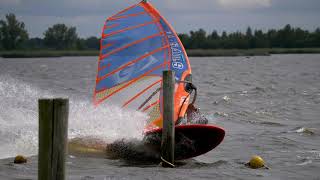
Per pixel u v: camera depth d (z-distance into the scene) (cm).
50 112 2470
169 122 3934
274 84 13188
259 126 6338
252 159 4106
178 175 3691
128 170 3828
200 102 8781
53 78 15150
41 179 2495
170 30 5197
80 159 4131
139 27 5128
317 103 8694
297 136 5575
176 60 5047
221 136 4259
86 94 9725
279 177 3728
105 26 5028
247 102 8819
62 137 2495
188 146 4272
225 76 17188
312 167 4062
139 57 5003
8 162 3888
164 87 3912
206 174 3747
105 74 4947
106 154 4341
